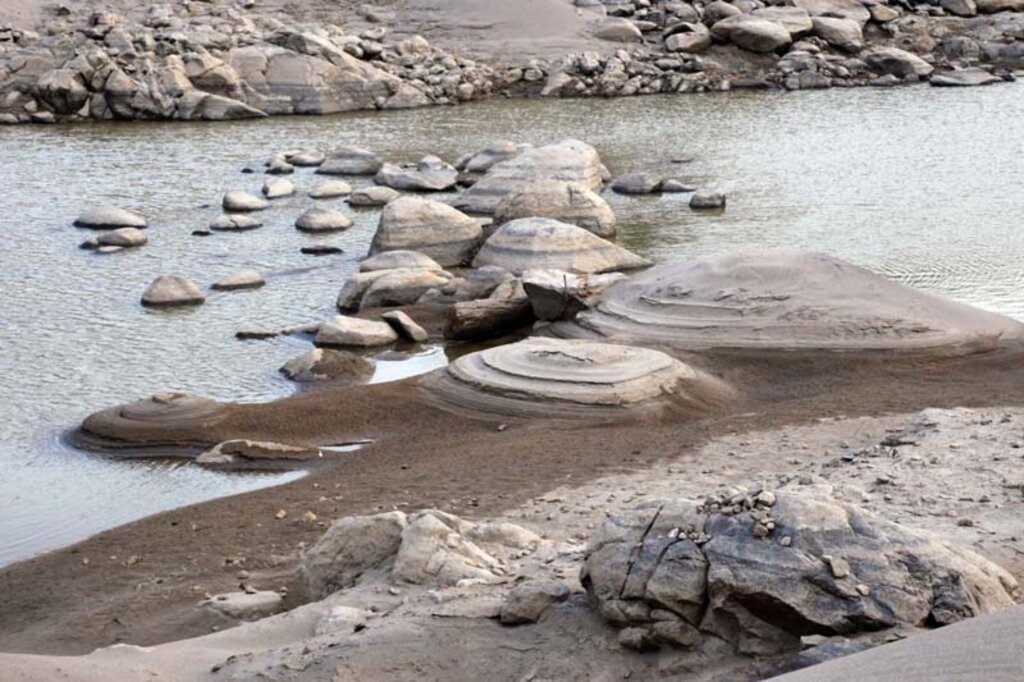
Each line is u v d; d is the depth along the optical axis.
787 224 34.91
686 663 9.40
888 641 8.78
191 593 14.18
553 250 29.66
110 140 51.09
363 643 10.34
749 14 66.75
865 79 63.03
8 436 20.66
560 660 9.74
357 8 69.31
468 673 9.79
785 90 61.81
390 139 50.34
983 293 27.83
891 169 42.06
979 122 50.69
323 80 58.56
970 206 36.44
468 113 57.16
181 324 27.17
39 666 10.31
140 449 19.75
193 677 10.39
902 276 29.41
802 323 22.81
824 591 9.20
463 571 11.76
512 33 67.06
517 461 17.67
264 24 64.50
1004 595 9.27
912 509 12.41
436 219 31.92
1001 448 14.70
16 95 57.53
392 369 24.08
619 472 16.84
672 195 39.19
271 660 10.38
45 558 15.94
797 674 7.63
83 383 23.39
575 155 38.84
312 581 12.84
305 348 25.42
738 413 19.77
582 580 10.30
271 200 39.56
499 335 25.80
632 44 66.50
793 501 9.87
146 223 36.28
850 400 19.55
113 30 60.44
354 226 36.06
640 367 20.64
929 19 70.69
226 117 56.84
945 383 20.50
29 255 33.12
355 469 18.27
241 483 18.42
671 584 9.62
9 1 65.69
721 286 24.06
